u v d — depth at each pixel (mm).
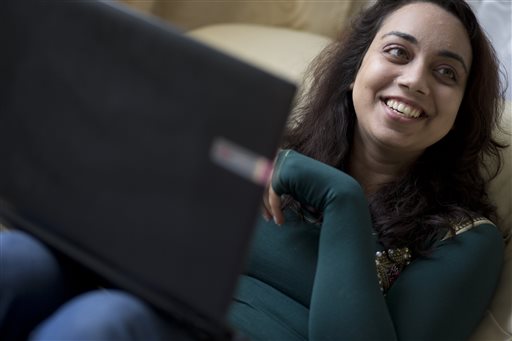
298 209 1446
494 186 1615
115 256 882
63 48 891
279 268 1443
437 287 1315
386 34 1451
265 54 2191
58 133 899
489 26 2127
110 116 862
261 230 1475
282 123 785
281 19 2656
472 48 1468
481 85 1495
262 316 1388
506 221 1589
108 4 870
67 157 896
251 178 794
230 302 831
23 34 917
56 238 939
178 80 823
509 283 1466
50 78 900
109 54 863
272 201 1387
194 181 821
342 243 1274
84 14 880
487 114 1521
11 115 930
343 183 1311
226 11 2646
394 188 1499
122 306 959
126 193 861
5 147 941
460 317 1320
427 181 1505
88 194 888
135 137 848
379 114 1440
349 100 1591
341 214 1289
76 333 921
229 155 800
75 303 988
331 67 1634
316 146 1610
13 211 968
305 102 1737
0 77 934
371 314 1228
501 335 1417
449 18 1429
